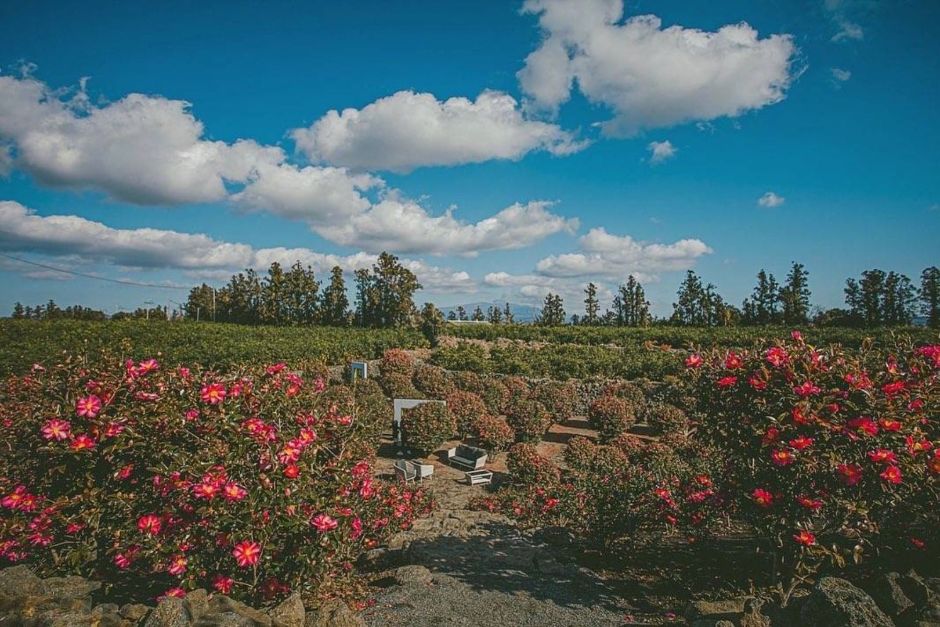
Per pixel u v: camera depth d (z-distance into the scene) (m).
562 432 19.58
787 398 4.39
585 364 26.45
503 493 11.25
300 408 4.95
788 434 4.37
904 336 4.91
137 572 4.94
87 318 63.28
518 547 7.26
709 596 5.57
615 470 8.19
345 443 5.03
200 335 36.19
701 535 6.93
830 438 4.27
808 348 4.75
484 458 14.55
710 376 5.01
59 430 3.95
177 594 3.86
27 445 4.43
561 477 11.83
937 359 4.43
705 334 39.53
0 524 4.08
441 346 34.59
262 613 3.64
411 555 6.85
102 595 4.29
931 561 4.91
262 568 4.30
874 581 4.30
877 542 5.02
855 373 4.33
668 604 5.41
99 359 4.96
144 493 4.28
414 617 4.97
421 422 15.25
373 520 6.20
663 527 7.27
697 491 6.82
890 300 51.91
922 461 4.09
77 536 4.22
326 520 4.17
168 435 4.32
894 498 4.24
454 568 6.41
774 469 4.56
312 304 58.50
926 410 4.27
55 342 30.20
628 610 5.30
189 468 3.92
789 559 4.95
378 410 15.91
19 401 6.19
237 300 61.91
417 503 9.89
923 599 3.96
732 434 4.87
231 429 4.19
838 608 3.65
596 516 7.29
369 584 6.00
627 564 6.72
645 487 7.20
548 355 29.95
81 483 4.18
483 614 5.10
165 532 4.14
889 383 4.28
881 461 3.99
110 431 4.06
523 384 22.08
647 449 11.93
